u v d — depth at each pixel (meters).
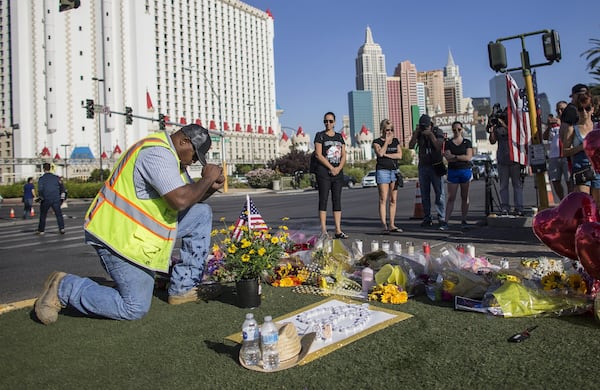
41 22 83.31
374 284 3.71
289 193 35.00
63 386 2.21
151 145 3.16
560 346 2.39
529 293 2.98
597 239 2.72
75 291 3.19
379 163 7.01
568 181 7.44
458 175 7.09
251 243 3.47
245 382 2.17
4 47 84.81
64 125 84.00
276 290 3.91
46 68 82.81
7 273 5.70
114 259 3.12
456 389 1.99
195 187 3.10
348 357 2.38
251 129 124.88
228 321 3.10
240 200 25.31
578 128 5.01
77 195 38.84
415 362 2.28
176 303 3.58
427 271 3.79
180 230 3.50
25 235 10.95
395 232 7.02
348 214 11.52
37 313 3.16
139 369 2.37
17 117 82.94
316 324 2.86
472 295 3.26
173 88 110.06
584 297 2.92
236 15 129.25
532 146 6.55
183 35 112.81
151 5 104.94
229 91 126.00
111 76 88.06
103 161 78.44
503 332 2.64
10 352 2.67
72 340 2.84
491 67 6.70
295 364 2.31
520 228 6.64
